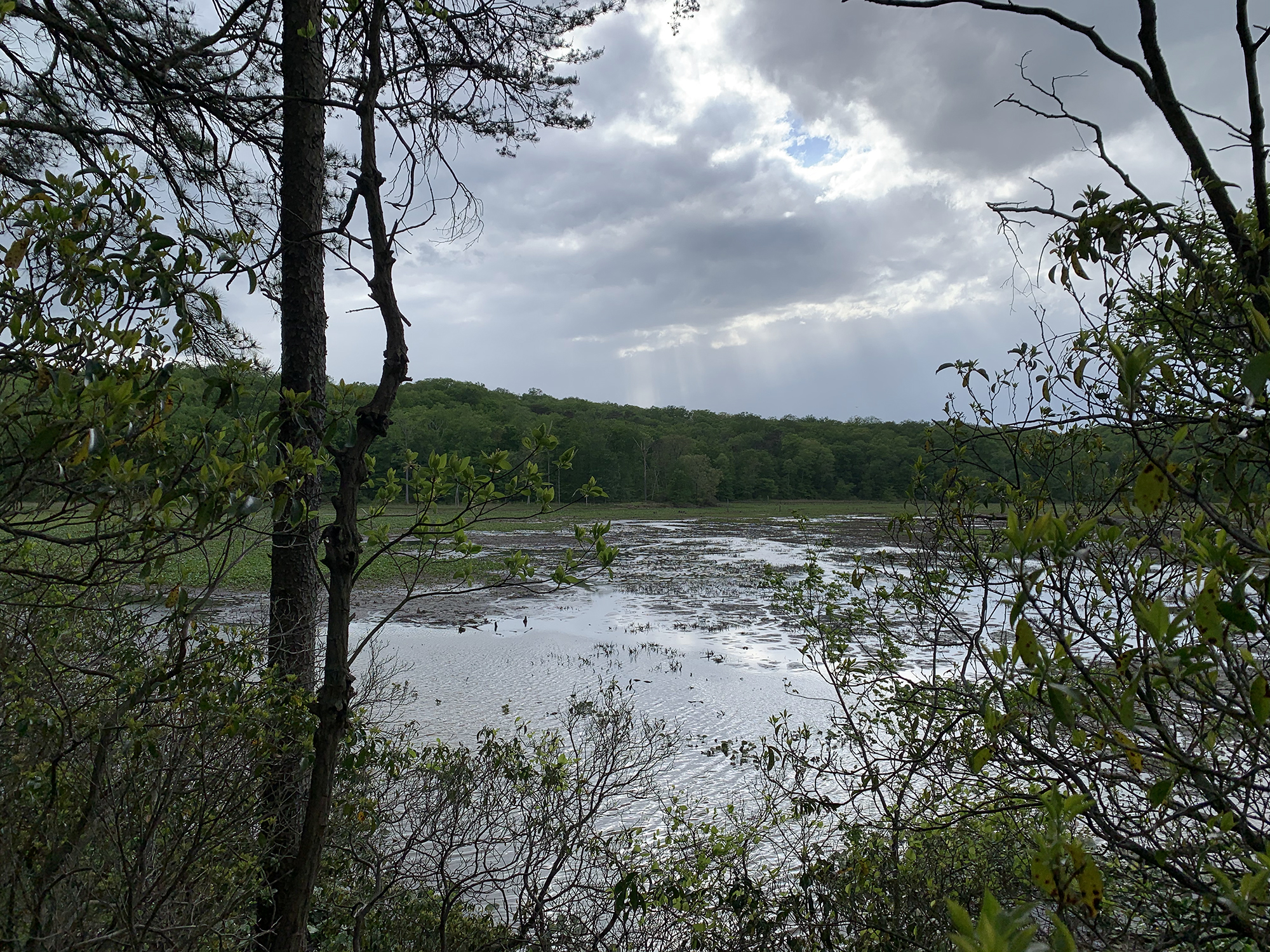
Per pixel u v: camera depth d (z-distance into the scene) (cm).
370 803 407
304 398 221
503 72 532
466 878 419
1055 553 120
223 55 451
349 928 374
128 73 445
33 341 158
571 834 455
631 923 429
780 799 573
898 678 341
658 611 1916
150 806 259
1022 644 114
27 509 166
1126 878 198
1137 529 184
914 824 359
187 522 175
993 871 337
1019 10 194
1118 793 218
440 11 460
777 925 393
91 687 266
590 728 668
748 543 3769
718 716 1024
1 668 205
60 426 142
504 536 3856
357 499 223
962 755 302
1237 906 117
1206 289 181
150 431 176
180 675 233
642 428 10262
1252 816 179
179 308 194
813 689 1171
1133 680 111
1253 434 153
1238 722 143
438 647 1467
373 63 242
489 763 488
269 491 194
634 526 4966
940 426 283
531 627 1698
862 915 356
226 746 291
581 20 557
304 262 445
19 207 177
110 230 194
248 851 322
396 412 6888
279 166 493
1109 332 215
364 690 636
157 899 252
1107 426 198
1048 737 154
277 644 399
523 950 393
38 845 219
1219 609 100
